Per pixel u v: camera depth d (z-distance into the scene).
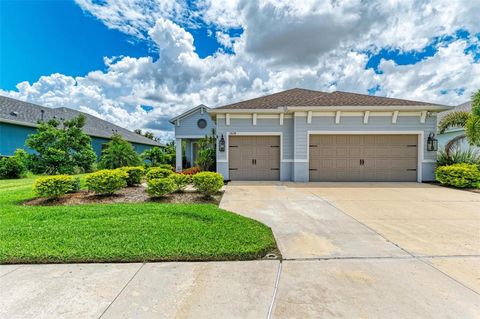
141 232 4.38
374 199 7.76
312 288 2.75
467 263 3.36
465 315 2.29
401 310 2.36
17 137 15.61
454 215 5.86
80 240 3.99
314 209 6.48
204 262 3.41
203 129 21.92
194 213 5.63
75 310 2.37
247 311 2.36
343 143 11.85
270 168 12.29
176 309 2.39
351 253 3.71
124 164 16.34
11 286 2.79
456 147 12.84
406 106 11.12
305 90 15.71
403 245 4.01
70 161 15.73
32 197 7.63
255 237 4.17
